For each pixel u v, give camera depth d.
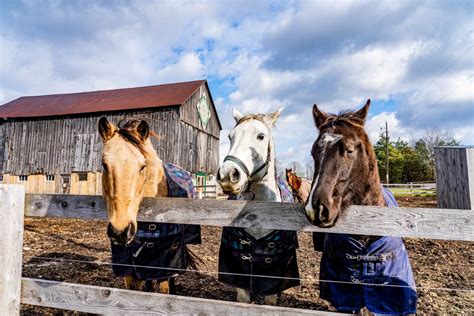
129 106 18.59
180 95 18.92
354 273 2.25
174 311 1.99
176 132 17.75
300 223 1.96
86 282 4.23
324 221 1.85
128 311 2.09
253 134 2.67
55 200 2.41
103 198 2.30
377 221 1.85
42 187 19.56
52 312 3.36
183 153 18.36
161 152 17.88
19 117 19.95
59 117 19.56
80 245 6.69
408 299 2.15
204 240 7.59
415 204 14.38
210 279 4.57
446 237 1.73
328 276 2.46
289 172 6.30
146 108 18.19
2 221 2.25
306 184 6.71
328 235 2.48
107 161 2.12
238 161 2.46
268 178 2.88
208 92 22.09
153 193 2.69
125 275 2.72
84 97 22.08
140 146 2.39
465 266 5.21
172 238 2.88
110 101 20.27
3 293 2.23
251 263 2.74
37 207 2.46
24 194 2.39
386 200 2.57
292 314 1.79
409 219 1.79
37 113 20.09
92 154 18.78
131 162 2.15
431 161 41.03
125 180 2.09
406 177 39.16
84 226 9.37
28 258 5.45
